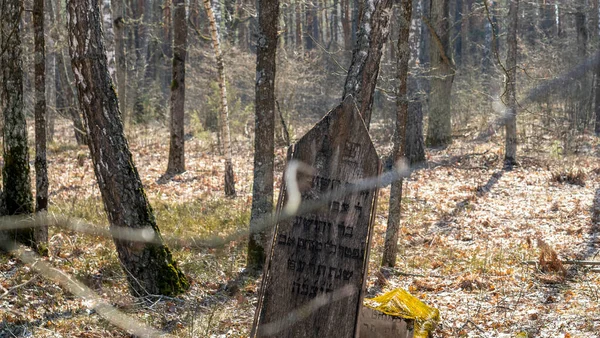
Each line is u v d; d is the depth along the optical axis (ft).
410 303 18.48
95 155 23.91
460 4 138.00
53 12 73.72
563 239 36.40
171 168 55.62
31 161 58.34
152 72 124.88
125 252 24.04
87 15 23.15
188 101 91.50
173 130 55.21
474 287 27.14
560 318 22.17
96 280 24.54
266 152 29.09
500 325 21.79
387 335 16.31
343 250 9.62
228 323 20.83
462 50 111.45
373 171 9.46
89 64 23.36
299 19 106.63
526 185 50.67
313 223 9.73
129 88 90.53
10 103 28.76
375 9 22.34
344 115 9.55
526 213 43.11
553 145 52.26
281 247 9.87
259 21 29.12
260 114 29.17
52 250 27.48
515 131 55.01
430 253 33.96
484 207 44.96
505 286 26.96
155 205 41.45
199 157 64.90
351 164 9.55
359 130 9.52
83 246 29.07
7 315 19.72
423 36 105.19
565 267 30.27
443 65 58.75
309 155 9.66
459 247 35.58
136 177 24.39
